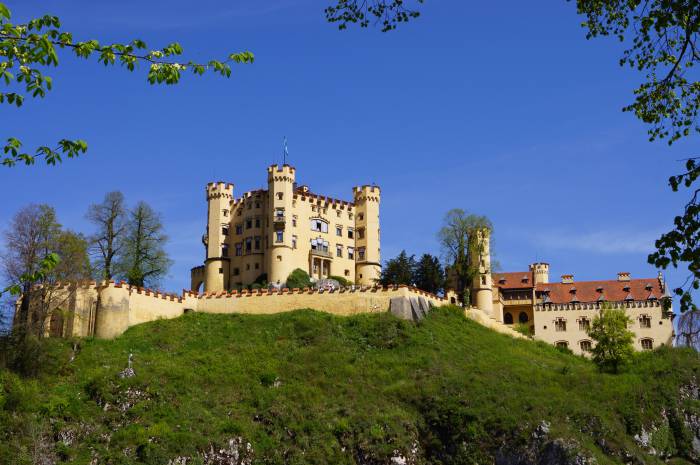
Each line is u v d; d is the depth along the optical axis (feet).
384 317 365.81
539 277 507.71
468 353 355.77
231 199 483.10
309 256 462.19
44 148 97.86
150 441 258.16
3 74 93.61
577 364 375.04
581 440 285.02
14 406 260.01
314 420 289.53
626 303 444.96
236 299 383.86
